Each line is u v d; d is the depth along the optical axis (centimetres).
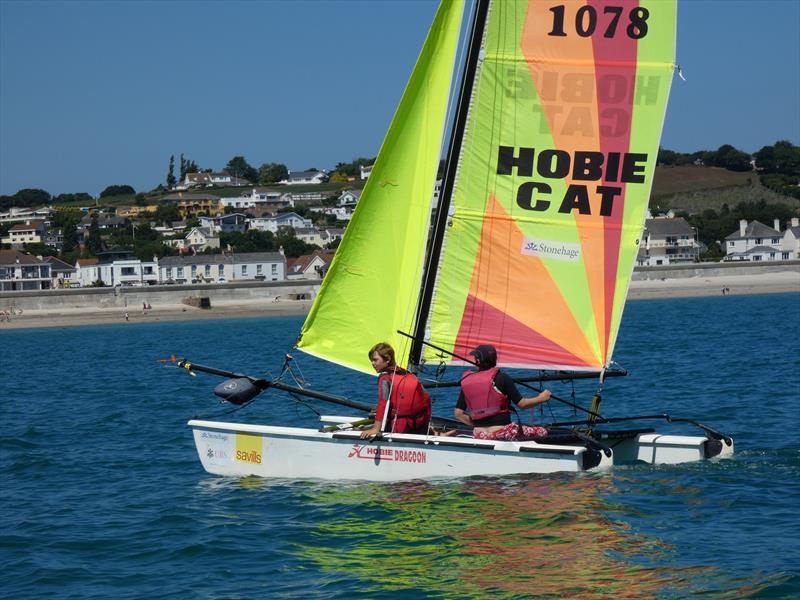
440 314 4503
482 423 4203
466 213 4447
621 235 4403
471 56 4372
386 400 4250
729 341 13525
